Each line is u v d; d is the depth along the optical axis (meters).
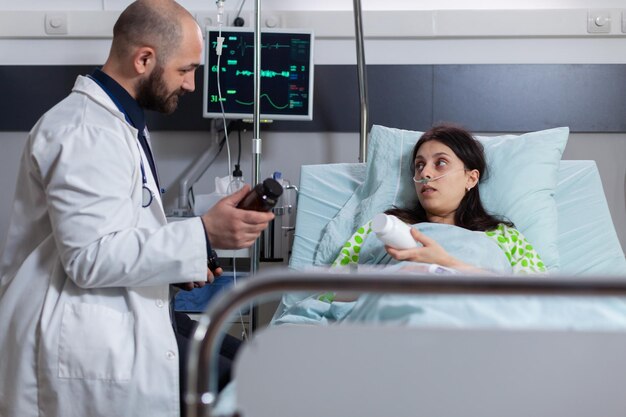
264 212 1.70
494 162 2.34
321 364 1.00
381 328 0.99
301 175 2.60
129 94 1.85
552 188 2.33
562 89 3.13
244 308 2.88
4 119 3.25
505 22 3.11
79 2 3.26
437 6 3.21
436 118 3.18
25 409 1.62
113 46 1.85
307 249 2.42
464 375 1.00
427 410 1.00
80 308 1.62
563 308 1.31
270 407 1.01
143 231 1.63
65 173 1.61
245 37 2.97
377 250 2.12
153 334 1.63
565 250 2.33
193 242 1.63
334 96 3.20
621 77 3.12
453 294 0.90
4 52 3.25
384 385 1.00
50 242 1.70
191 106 3.19
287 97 2.99
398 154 2.40
